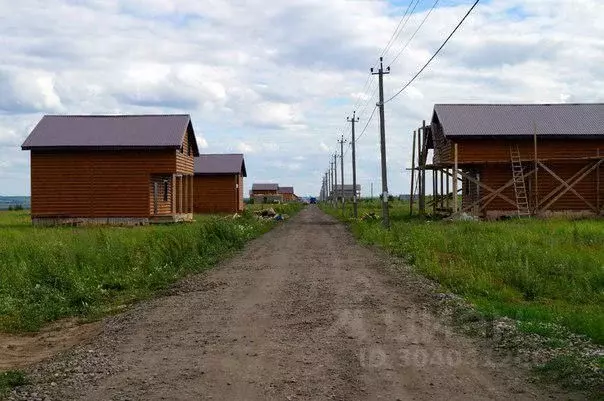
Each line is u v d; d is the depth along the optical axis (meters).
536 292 11.62
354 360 6.98
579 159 32.28
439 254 16.88
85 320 10.30
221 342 7.96
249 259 18.02
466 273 13.22
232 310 10.17
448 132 33.72
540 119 35.41
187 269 15.54
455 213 31.89
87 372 6.75
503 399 5.60
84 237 18.38
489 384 6.05
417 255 16.34
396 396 5.70
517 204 32.62
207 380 6.29
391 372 6.49
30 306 10.98
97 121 36.59
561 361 6.58
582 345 7.50
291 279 13.64
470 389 5.90
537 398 5.62
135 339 8.34
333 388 5.95
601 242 18.33
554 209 34.12
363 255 18.72
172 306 10.77
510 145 34.38
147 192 34.47
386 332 8.40
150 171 34.47
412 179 40.03
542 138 34.25
